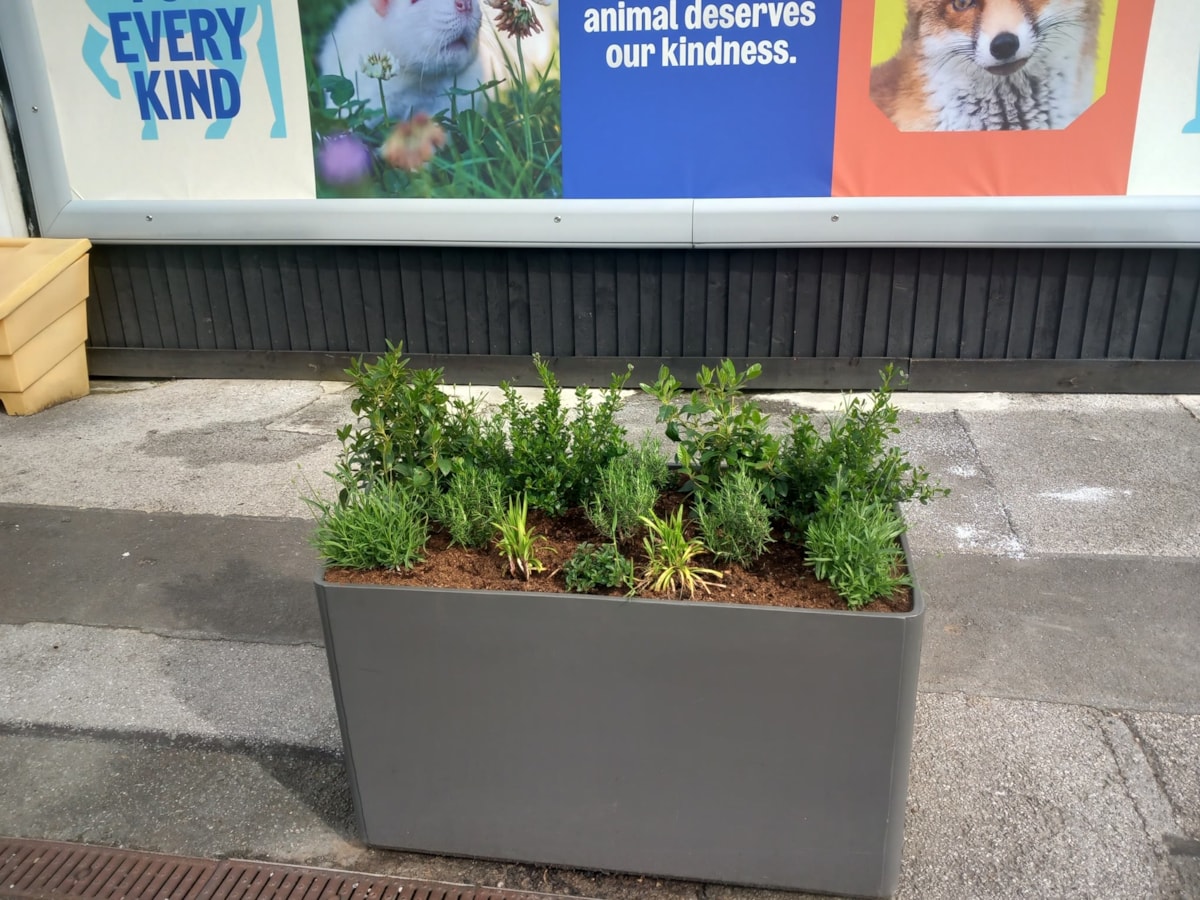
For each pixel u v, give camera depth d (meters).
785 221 5.61
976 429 5.34
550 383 2.79
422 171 5.91
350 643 2.33
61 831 2.70
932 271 5.71
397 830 2.53
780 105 5.49
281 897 2.46
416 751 2.41
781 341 5.99
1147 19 5.09
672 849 2.40
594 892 2.46
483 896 2.44
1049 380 5.83
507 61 5.62
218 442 5.53
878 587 2.17
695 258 5.87
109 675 3.41
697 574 2.34
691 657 2.18
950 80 5.32
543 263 6.01
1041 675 3.25
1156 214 5.34
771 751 2.24
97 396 6.43
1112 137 5.31
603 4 5.43
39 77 6.02
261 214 6.07
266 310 6.45
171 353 6.62
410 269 6.16
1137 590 3.74
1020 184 5.45
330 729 3.11
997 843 2.56
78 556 4.26
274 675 3.40
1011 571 3.90
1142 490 4.57
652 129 5.62
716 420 2.61
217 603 3.87
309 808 2.78
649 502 2.52
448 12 5.58
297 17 5.72
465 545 2.53
